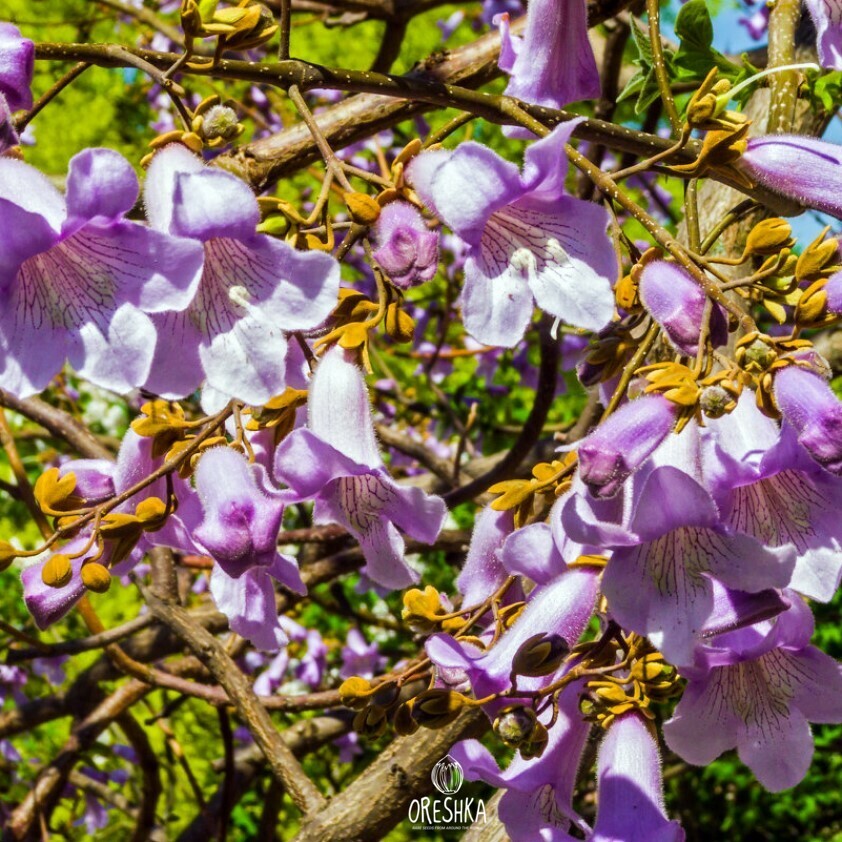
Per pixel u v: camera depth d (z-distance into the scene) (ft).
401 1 3.49
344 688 1.97
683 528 1.75
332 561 4.26
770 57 2.36
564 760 1.95
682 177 1.94
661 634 1.72
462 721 2.39
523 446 3.81
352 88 1.98
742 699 1.90
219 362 1.80
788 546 1.71
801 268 1.85
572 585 1.85
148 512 1.88
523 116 1.98
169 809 5.29
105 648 3.44
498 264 1.82
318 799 2.60
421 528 1.88
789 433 1.79
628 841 1.91
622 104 4.76
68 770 4.16
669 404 1.77
